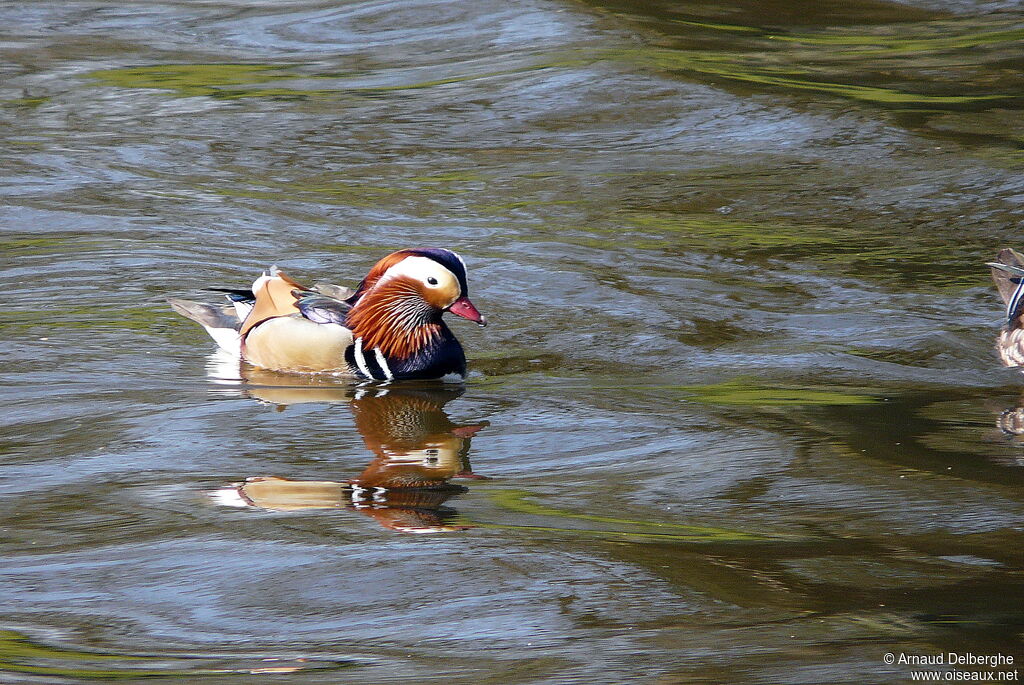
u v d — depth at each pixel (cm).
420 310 1286
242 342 1353
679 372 1303
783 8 3180
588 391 1241
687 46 2791
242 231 1811
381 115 2392
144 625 742
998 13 3130
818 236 1803
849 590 771
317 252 1731
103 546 858
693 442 1082
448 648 704
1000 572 799
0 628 741
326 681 664
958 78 2597
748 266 1677
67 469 1018
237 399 1215
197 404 1197
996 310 1507
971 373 1291
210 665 688
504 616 744
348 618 745
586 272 1638
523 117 2372
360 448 1073
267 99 2497
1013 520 890
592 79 2517
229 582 798
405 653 698
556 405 1197
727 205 1942
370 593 777
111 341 1394
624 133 2300
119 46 2891
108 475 1003
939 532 871
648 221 1867
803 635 708
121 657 699
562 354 1366
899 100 2448
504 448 1074
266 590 786
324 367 1298
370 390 1252
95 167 2097
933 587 777
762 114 2362
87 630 737
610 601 761
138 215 1869
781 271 1656
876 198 1964
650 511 919
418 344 1284
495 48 2800
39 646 714
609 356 1358
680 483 980
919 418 1143
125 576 809
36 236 1772
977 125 2298
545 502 938
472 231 1817
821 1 3250
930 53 2792
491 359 1355
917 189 1995
